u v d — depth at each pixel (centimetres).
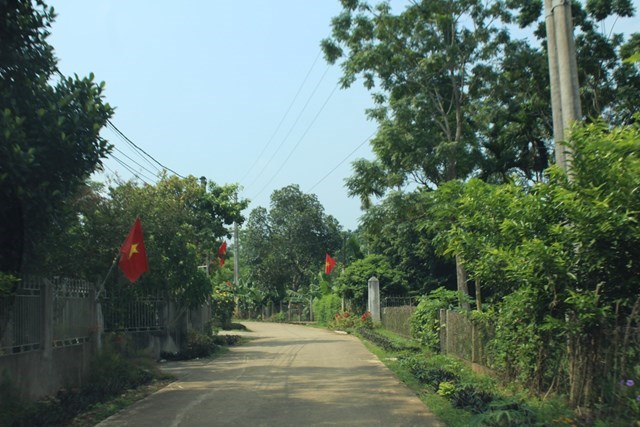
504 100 2205
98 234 1546
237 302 5688
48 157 938
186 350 1941
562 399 817
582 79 2078
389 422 838
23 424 815
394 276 3419
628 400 666
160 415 927
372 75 2164
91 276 1534
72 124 949
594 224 749
